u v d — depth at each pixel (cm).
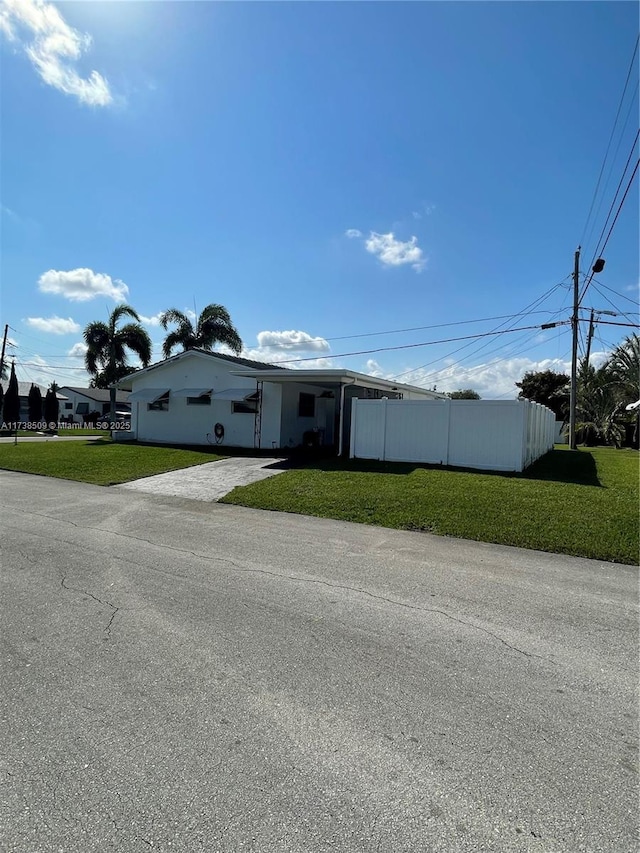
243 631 381
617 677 323
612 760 244
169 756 241
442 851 191
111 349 2703
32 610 414
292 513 837
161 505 896
